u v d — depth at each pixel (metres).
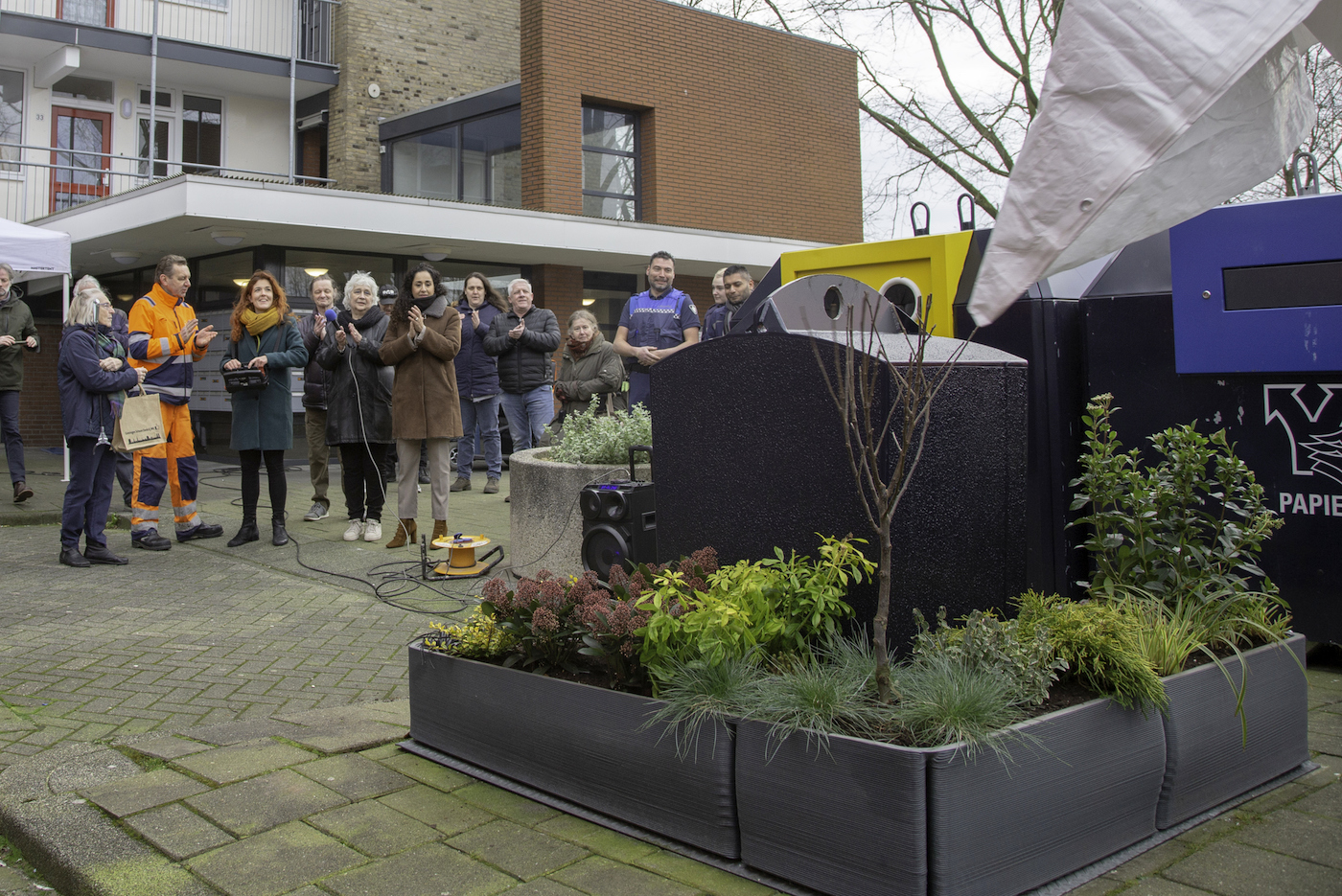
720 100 18.41
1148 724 2.55
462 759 3.03
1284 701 2.98
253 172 18.77
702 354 3.23
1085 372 4.55
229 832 2.54
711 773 2.42
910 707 2.31
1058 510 4.36
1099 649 2.53
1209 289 4.18
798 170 19.52
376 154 18.12
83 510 6.65
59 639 4.77
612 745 2.63
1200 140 2.34
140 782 2.87
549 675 2.85
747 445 3.10
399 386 6.98
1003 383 2.97
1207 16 1.92
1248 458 4.18
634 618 2.66
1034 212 2.02
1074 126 2.00
